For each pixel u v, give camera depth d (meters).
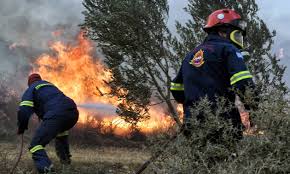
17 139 9.20
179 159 2.68
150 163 2.86
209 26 3.44
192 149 2.77
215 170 2.58
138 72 7.05
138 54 7.09
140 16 6.79
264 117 2.66
